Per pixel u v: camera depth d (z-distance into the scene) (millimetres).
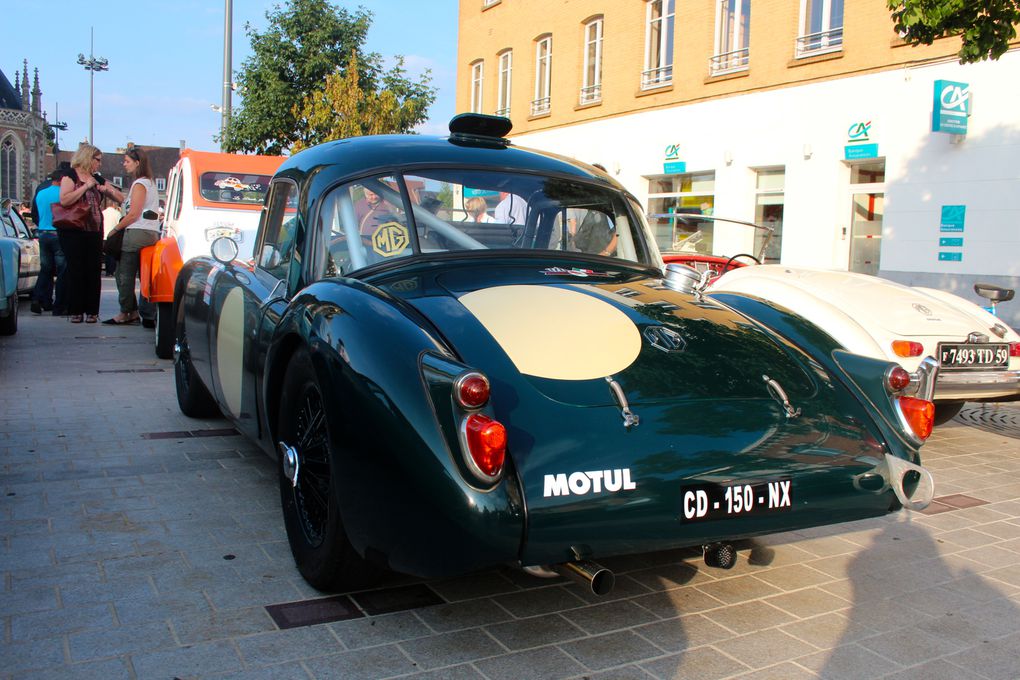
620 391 2699
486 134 4207
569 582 3295
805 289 5609
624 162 18766
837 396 3062
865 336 5137
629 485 2488
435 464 2402
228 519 3842
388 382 2562
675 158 17328
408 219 3551
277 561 3387
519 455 2455
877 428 3023
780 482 2680
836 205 14109
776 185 15375
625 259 3904
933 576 3531
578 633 2879
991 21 7441
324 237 3596
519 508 2383
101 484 4301
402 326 2725
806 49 14617
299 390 3209
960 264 12258
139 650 2637
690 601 3186
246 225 9227
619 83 18781
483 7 23844
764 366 3043
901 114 12969
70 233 10922
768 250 15555
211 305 4691
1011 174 11633
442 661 2652
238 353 4098
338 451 2707
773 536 3984
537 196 3822
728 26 16266
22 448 4953
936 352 5312
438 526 2422
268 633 2783
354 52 20906
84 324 11211
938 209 12516
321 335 2875
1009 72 11602
